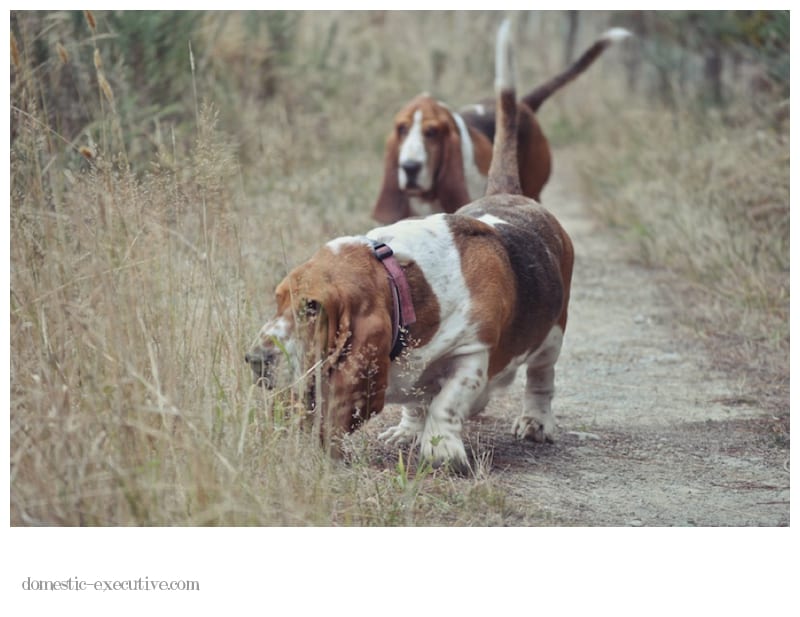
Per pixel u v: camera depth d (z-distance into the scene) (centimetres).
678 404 596
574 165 1485
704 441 535
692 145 1162
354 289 423
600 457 507
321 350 421
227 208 529
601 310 802
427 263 443
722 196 949
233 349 449
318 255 432
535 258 491
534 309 483
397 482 441
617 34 916
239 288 488
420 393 454
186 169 562
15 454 371
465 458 452
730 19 1162
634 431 549
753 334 730
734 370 661
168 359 411
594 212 1190
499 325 456
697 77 1477
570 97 1819
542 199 1296
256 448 410
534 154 897
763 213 901
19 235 439
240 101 996
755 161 970
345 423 427
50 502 364
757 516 439
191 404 412
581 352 695
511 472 480
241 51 1077
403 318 434
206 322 464
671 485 474
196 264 497
